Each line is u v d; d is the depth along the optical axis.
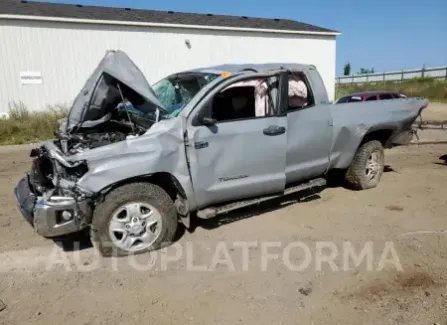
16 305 3.10
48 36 14.64
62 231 3.58
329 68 22.45
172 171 3.89
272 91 4.45
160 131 3.85
